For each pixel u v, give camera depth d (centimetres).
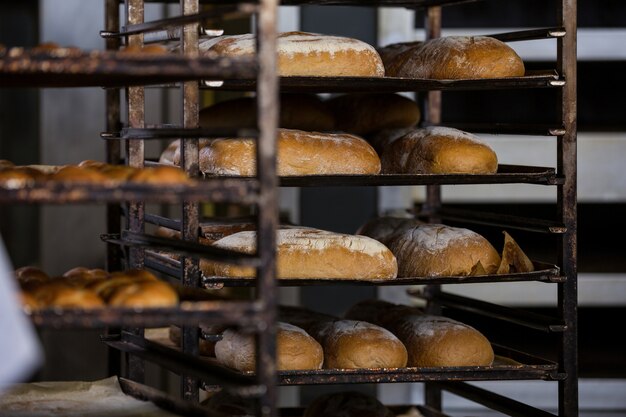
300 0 343
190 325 281
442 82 289
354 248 288
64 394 275
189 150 286
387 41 428
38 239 429
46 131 419
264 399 203
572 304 297
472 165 305
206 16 222
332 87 303
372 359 293
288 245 286
